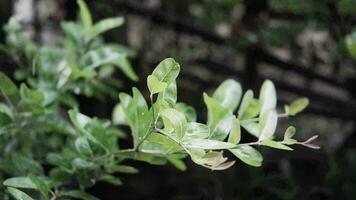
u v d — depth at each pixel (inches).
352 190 86.1
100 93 55.4
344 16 57.6
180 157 33.3
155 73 27.9
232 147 28.5
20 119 39.2
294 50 88.8
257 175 86.6
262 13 81.0
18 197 32.0
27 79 50.7
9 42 53.1
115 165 36.7
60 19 84.2
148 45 100.0
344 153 93.8
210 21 90.2
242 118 35.3
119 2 83.3
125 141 70.2
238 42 80.8
